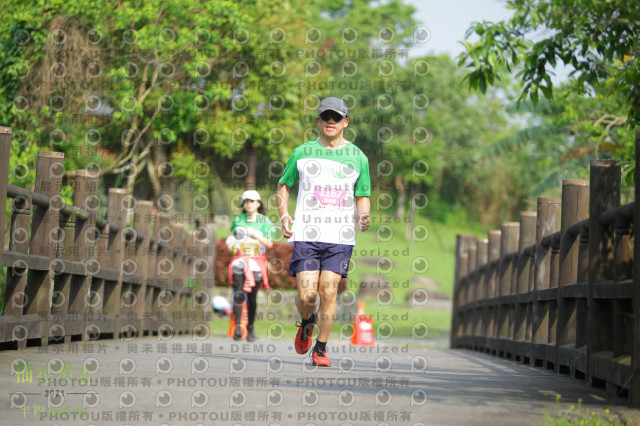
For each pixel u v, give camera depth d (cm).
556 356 1138
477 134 7138
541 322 1333
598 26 1009
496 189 8150
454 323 2802
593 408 695
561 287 1134
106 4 2239
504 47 1077
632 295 731
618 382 777
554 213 1359
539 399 754
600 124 1969
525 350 1410
